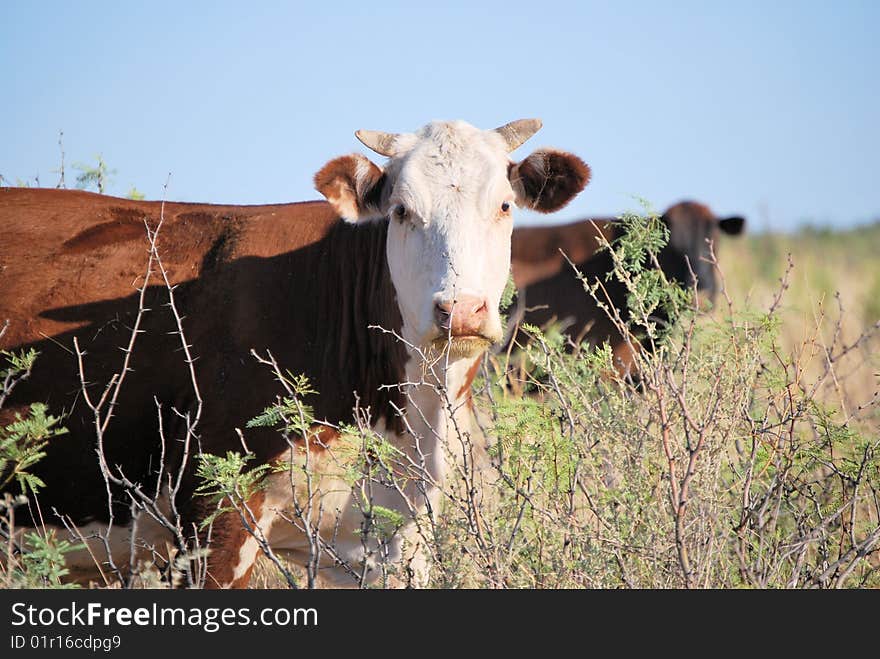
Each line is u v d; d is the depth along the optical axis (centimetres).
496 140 901
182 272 884
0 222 920
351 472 729
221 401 836
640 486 744
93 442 846
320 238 905
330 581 898
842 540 732
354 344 877
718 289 1583
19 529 848
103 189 1157
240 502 804
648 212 941
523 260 1555
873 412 917
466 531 697
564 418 784
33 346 859
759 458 786
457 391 872
